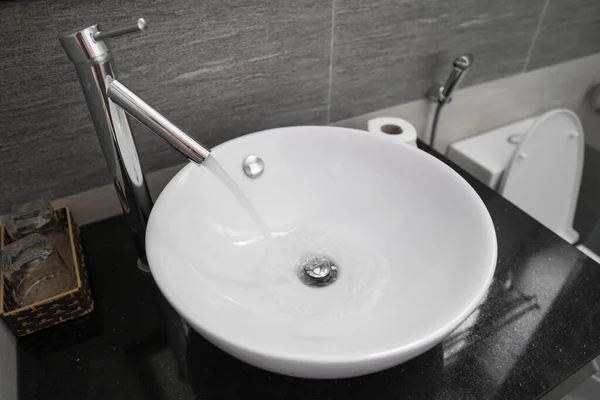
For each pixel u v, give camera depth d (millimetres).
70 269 713
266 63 820
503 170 1169
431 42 977
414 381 596
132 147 627
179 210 685
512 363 609
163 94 766
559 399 647
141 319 688
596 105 1441
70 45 514
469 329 650
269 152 797
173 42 722
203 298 602
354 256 741
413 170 754
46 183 771
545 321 657
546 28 1143
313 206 805
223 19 737
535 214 1344
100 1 644
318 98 923
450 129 1213
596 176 1539
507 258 757
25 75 654
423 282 644
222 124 853
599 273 726
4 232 747
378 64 943
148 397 591
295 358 457
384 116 1042
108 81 548
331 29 839
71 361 634
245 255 733
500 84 1196
